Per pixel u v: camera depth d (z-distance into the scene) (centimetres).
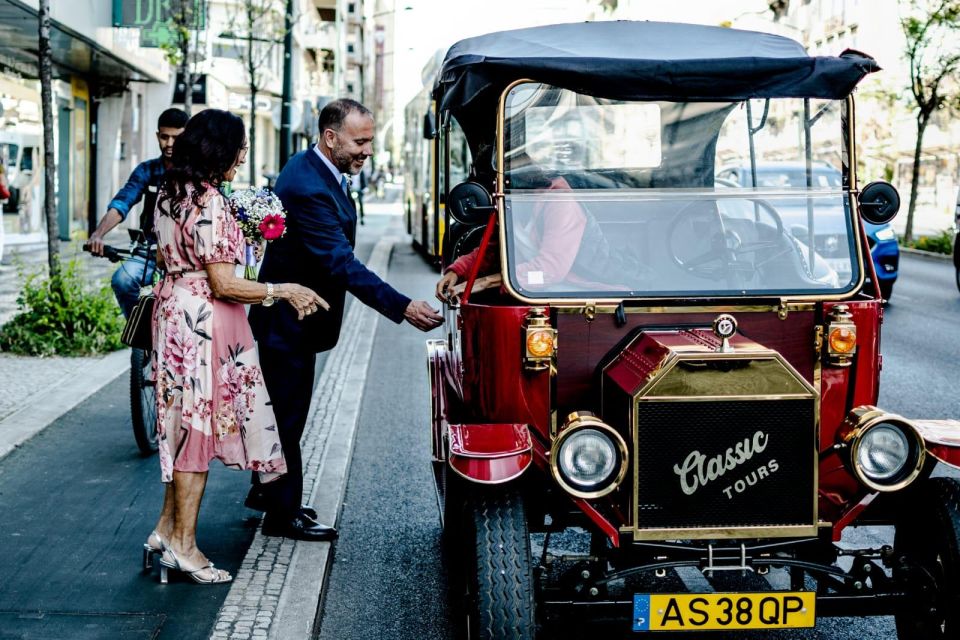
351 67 8638
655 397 378
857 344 435
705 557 395
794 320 436
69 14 1748
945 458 389
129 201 686
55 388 870
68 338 1046
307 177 533
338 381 991
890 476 386
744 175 459
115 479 650
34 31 1789
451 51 523
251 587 489
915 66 2622
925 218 3881
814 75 446
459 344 491
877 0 3672
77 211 2497
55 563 515
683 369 379
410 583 531
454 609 496
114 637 435
